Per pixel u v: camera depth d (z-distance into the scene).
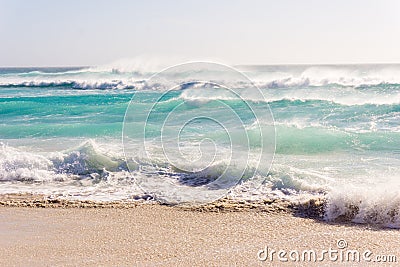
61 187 8.49
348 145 10.69
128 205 7.32
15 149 10.91
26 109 17.67
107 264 5.08
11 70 80.00
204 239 5.80
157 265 5.02
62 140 12.15
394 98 16.67
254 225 6.29
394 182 7.63
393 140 11.05
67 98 19.81
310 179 8.15
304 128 11.91
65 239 5.89
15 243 5.79
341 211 6.67
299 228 6.15
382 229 6.09
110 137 12.25
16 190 8.36
